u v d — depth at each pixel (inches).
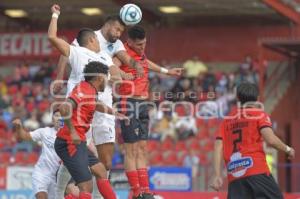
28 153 2368.4
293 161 2541.8
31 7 2837.1
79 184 1071.6
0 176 2058.3
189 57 3051.2
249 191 1103.6
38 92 2871.6
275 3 2733.8
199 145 2413.9
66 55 1115.9
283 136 2709.2
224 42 3034.0
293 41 2511.1
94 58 1127.0
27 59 3088.1
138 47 1205.7
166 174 2105.1
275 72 2822.3
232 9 2842.0
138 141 1194.6
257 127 1103.0
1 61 3115.2
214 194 1859.0
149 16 2827.3
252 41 3006.9
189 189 2091.5
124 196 1825.8
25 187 2049.7
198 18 3038.9
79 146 1072.8
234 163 1111.0
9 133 2517.2
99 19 2874.0
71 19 2898.6
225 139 1127.6
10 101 2812.5
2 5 2851.9
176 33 3056.1
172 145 2425.0
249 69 2795.3
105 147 1192.2
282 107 2763.3
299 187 2285.9
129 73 1189.7
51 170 1338.6
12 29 3102.9
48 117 2509.8
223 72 2913.4
